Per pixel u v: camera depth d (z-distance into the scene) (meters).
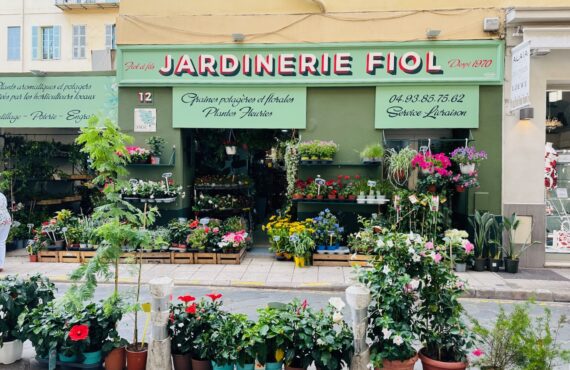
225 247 8.95
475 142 9.19
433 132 9.95
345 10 9.38
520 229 9.04
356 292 3.36
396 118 9.34
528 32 8.63
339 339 3.40
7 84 10.20
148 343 3.86
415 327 3.55
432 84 9.23
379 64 9.31
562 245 9.29
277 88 9.56
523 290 7.15
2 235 8.47
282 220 9.56
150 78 9.73
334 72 9.43
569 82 9.15
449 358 3.57
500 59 9.02
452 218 10.19
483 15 9.07
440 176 8.38
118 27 9.71
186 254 8.95
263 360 3.44
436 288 3.56
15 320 3.94
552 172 9.48
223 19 9.57
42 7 22.64
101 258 3.66
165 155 9.83
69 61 22.67
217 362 3.46
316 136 9.59
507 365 3.27
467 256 8.38
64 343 3.51
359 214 9.55
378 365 3.30
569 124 9.48
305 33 9.45
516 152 9.08
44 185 12.35
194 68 9.66
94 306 3.78
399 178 9.24
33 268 8.63
